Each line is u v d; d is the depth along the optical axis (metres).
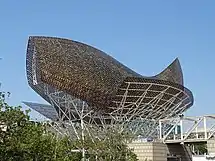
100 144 62.41
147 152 87.12
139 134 92.19
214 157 84.81
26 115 34.41
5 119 32.84
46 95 91.62
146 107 89.25
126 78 82.25
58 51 87.19
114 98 84.50
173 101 91.50
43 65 85.38
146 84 83.62
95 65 86.88
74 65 85.69
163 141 93.38
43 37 89.56
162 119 96.00
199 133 92.69
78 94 84.12
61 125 88.81
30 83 92.75
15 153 33.72
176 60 114.19
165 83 85.00
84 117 86.69
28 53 91.44
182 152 96.06
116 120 87.25
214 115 90.56
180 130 95.69
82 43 93.69
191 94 98.62
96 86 84.12
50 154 39.47
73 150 64.25
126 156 63.00
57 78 84.44
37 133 37.62
